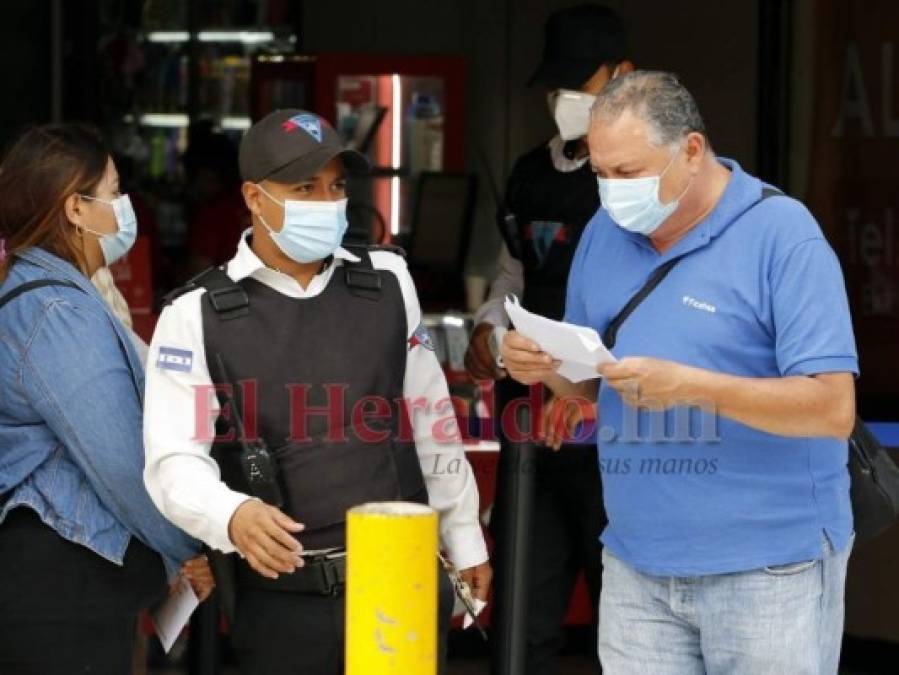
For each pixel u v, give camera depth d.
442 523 4.63
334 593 4.27
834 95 8.16
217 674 5.77
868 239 7.90
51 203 4.55
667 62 9.52
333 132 4.31
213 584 4.93
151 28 12.85
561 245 5.66
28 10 10.65
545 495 5.80
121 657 4.59
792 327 4.09
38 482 4.46
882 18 7.84
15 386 4.44
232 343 4.27
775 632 4.24
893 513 4.57
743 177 4.25
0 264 4.56
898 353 7.73
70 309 4.45
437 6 11.78
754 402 3.99
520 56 11.09
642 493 4.35
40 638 4.47
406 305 4.46
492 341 5.82
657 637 4.43
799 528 4.25
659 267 4.29
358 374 4.32
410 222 10.45
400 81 10.41
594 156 4.16
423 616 3.69
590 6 5.87
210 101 13.00
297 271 4.36
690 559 4.29
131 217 4.72
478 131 11.41
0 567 4.47
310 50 12.51
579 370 4.32
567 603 5.93
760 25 8.55
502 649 5.61
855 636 7.56
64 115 11.28
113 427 4.41
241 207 9.98
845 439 4.18
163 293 9.91
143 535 4.50
